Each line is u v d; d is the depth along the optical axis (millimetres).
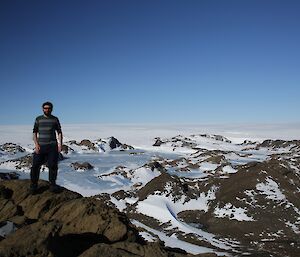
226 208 61719
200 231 55500
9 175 100250
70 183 99250
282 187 64500
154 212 63062
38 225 9984
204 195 69438
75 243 11297
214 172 104312
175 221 58625
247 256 42125
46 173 101500
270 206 59625
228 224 56969
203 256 11461
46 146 13359
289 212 57531
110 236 11844
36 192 14094
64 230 11953
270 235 51656
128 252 9461
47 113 13297
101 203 13344
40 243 9242
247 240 50875
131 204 69812
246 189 65188
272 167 68688
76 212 12680
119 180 102000
